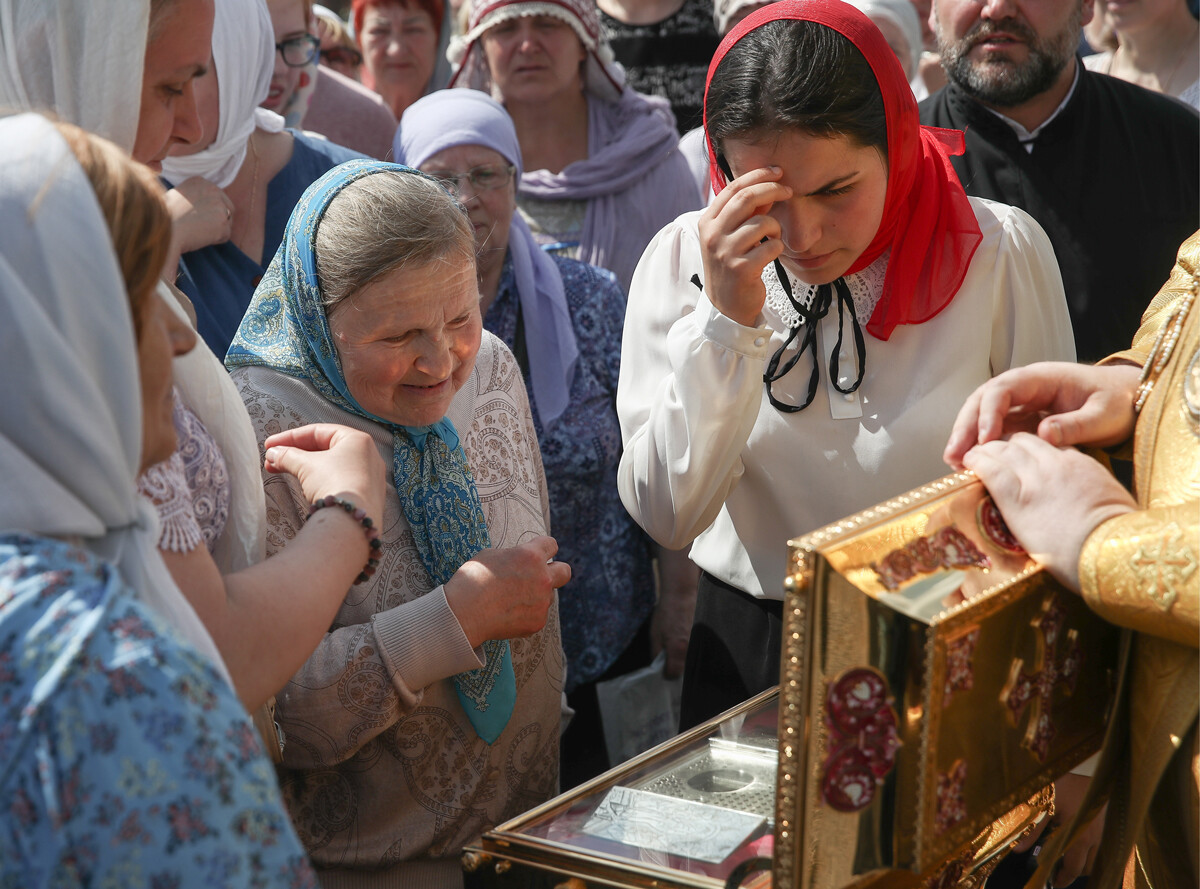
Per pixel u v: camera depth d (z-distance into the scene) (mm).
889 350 1604
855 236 1488
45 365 845
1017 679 1081
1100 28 4078
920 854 990
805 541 991
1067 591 1126
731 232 1469
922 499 1102
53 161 864
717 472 1599
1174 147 2777
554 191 3305
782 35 1454
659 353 1747
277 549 1528
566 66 3266
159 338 952
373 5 3918
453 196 1604
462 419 1747
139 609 831
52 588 808
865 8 3240
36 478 862
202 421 1300
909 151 1502
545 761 1773
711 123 1528
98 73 1467
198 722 789
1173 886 1154
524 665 1714
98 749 756
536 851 1203
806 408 1627
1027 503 1106
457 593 1511
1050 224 2736
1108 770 1161
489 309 2611
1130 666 1152
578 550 2484
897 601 977
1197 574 955
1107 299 2701
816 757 989
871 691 982
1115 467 1612
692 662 1851
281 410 1606
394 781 1590
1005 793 1094
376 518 1354
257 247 2459
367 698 1479
